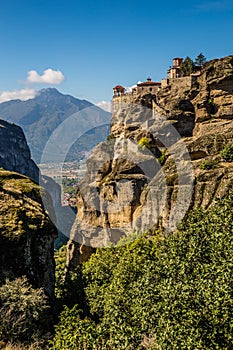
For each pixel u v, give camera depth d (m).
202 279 13.66
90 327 18.36
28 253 27.30
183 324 12.49
